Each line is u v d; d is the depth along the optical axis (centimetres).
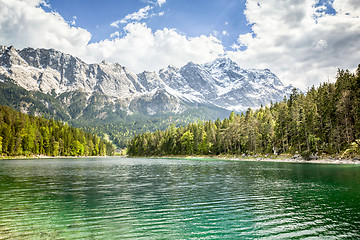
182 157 16338
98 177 4488
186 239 1441
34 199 2489
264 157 10669
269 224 1725
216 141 14462
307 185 3388
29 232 1534
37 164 8562
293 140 10450
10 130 13762
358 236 1507
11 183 3628
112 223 1730
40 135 16112
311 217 1889
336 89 9319
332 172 5006
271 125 11075
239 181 3825
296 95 12306
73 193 2809
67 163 9681
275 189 3075
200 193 2812
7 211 2023
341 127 8544
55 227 1636
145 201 2402
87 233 1524
